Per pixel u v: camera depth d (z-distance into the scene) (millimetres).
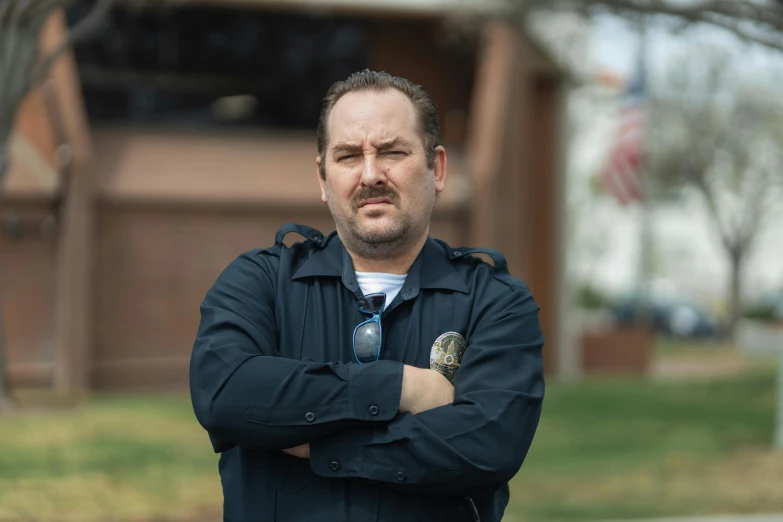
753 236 52625
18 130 19875
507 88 22469
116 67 21594
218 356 2834
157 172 21312
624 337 28641
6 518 8305
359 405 2750
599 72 27766
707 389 20531
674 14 10727
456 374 2910
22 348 20172
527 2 15742
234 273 3029
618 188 25594
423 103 3006
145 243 21297
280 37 22406
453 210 22469
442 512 2850
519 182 23703
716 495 9953
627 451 12750
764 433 14195
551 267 27141
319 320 2961
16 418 14398
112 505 8945
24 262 20312
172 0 21062
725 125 45750
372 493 2791
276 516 2822
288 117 22688
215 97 22375
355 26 22578
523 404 2844
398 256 3018
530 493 10125
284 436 2746
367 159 2916
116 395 19875
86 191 20438
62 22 19562
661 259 74062
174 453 11594
